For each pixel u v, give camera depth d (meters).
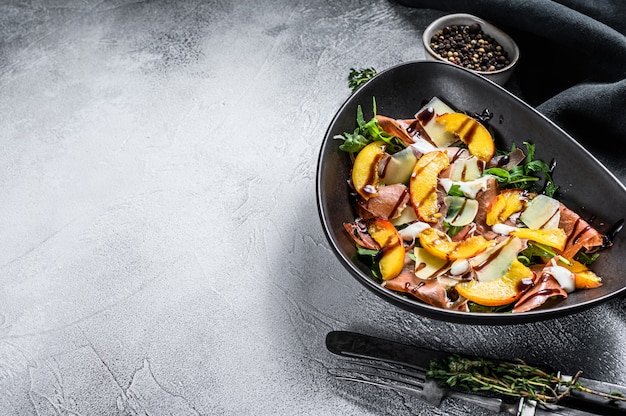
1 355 0.92
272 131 1.06
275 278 0.95
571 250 0.87
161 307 0.94
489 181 0.91
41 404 0.89
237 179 1.02
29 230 1.00
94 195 1.02
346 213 0.91
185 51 1.14
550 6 1.02
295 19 1.17
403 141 0.93
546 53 1.08
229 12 1.18
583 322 0.91
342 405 0.88
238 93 1.10
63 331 0.93
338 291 0.94
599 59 1.01
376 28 1.15
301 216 0.99
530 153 0.92
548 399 0.81
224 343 0.92
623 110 0.97
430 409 0.87
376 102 0.95
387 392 0.88
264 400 0.88
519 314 0.80
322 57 1.13
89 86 1.12
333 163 0.91
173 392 0.89
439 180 0.91
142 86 1.11
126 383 0.90
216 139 1.06
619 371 0.88
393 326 0.92
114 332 0.93
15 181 1.04
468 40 1.07
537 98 1.07
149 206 1.01
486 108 0.95
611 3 1.03
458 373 0.83
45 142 1.07
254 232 0.98
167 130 1.07
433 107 0.96
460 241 0.88
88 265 0.97
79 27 1.18
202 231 0.99
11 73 1.14
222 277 0.95
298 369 0.90
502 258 0.86
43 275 0.97
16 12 1.19
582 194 0.90
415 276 0.86
